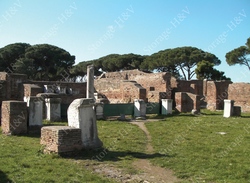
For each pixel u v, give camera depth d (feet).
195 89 151.12
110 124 67.56
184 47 206.90
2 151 35.12
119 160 33.60
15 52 191.21
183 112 102.06
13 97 93.66
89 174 27.27
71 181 25.07
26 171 27.17
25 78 98.43
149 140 47.39
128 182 26.07
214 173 28.30
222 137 48.65
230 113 85.51
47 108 70.23
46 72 199.52
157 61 206.18
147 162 33.06
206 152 37.63
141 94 105.09
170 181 26.63
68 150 34.12
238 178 26.86
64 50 208.03
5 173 26.32
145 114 86.63
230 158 34.12
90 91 70.03
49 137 34.65
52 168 28.43
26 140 44.32
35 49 190.90
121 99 115.14
